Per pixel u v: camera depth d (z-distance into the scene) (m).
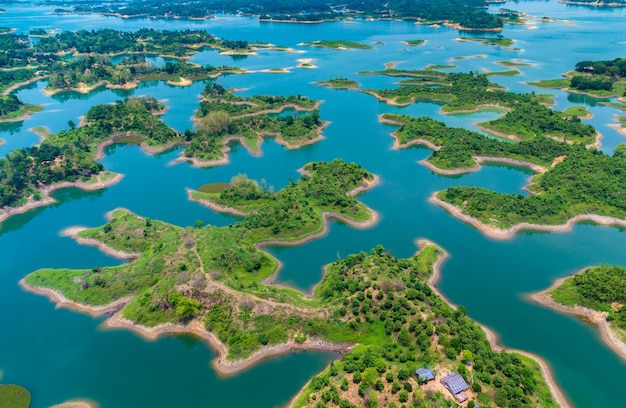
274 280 150.12
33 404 110.50
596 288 135.75
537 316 133.88
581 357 119.50
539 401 101.81
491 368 106.06
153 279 143.50
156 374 117.44
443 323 120.56
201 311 131.12
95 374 117.94
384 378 104.44
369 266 141.50
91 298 140.12
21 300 144.00
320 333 123.06
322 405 100.12
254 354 120.06
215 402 109.88
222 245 154.50
